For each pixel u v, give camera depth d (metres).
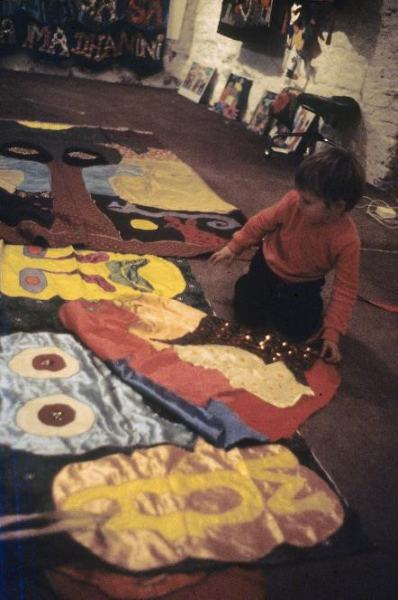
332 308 1.92
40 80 6.23
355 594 1.20
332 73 4.80
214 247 2.67
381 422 1.76
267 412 1.66
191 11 7.00
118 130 4.46
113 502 1.26
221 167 4.09
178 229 2.80
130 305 2.04
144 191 3.23
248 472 1.43
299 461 1.50
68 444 1.39
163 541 1.20
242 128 5.64
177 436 1.48
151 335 1.89
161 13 6.84
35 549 1.13
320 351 2.01
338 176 1.70
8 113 4.46
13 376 1.57
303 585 1.19
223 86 6.47
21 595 1.05
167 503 1.29
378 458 1.61
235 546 1.23
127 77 7.08
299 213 1.92
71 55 6.72
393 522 1.40
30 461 1.32
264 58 5.82
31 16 6.39
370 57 4.38
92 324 1.84
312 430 1.66
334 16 4.71
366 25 4.40
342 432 1.68
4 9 6.25
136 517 1.24
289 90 5.13
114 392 1.59
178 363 1.77
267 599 1.14
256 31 5.48
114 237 2.57
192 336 1.93
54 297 2.00
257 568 1.20
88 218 2.70
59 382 1.59
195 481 1.36
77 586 1.08
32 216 2.58
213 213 3.10
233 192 3.60
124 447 1.42
